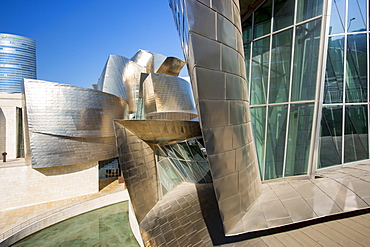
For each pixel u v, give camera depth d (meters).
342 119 9.30
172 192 13.66
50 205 19.58
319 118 8.72
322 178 8.27
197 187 13.52
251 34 10.68
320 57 8.38
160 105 30.86
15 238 14.26
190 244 8.24
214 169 5.56
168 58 35.47
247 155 6.71
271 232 6.84
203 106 5.25
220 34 5.77
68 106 20.50
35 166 19.30
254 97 10.49
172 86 32.22
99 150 22.94
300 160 9.05
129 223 16.62
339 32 8.94
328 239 5.96
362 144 9.82
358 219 6.61
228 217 6.02
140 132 11.02
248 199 6.71
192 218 9.99
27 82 18.88
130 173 10.76
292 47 9.02
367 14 9.39
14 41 159.62
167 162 13.74
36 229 15.62
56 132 19.92
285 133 9.20
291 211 6.59
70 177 21.47
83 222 17.06
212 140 5.46
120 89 37.25
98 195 21.77
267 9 9.97
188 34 5.29
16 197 19.17
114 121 10.24
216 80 5.54
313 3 8.47
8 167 19.11
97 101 22.67
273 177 9.45
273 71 9.70
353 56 9.27
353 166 9.21
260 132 10.05
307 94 8.80
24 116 20.27
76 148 21.22
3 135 26.08
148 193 11.87
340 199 6.83
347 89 9.29
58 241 14.36
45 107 19.52
